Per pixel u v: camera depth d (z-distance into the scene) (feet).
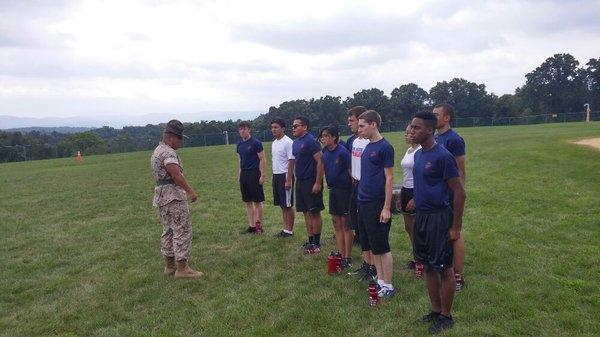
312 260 21.01
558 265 18.12
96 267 21.62
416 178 13.67
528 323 13.73
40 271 21.42
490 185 36.81
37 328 15.35
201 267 20.85
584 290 15.76
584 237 21.50
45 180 60.08
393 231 24.98
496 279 17.30
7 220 33.27
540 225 24.03
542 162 46.52
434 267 13.48
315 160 21.68
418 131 13.24
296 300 16.47
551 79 231.71
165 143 19.40
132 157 104.12
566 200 29.19
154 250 24.11
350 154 19.38
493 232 23.32
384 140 16.08
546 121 189.16
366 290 17.11
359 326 14.35
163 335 14.39
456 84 217.15
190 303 16.85
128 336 14.48
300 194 22.30
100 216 33.78
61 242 26.53
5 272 21.34
